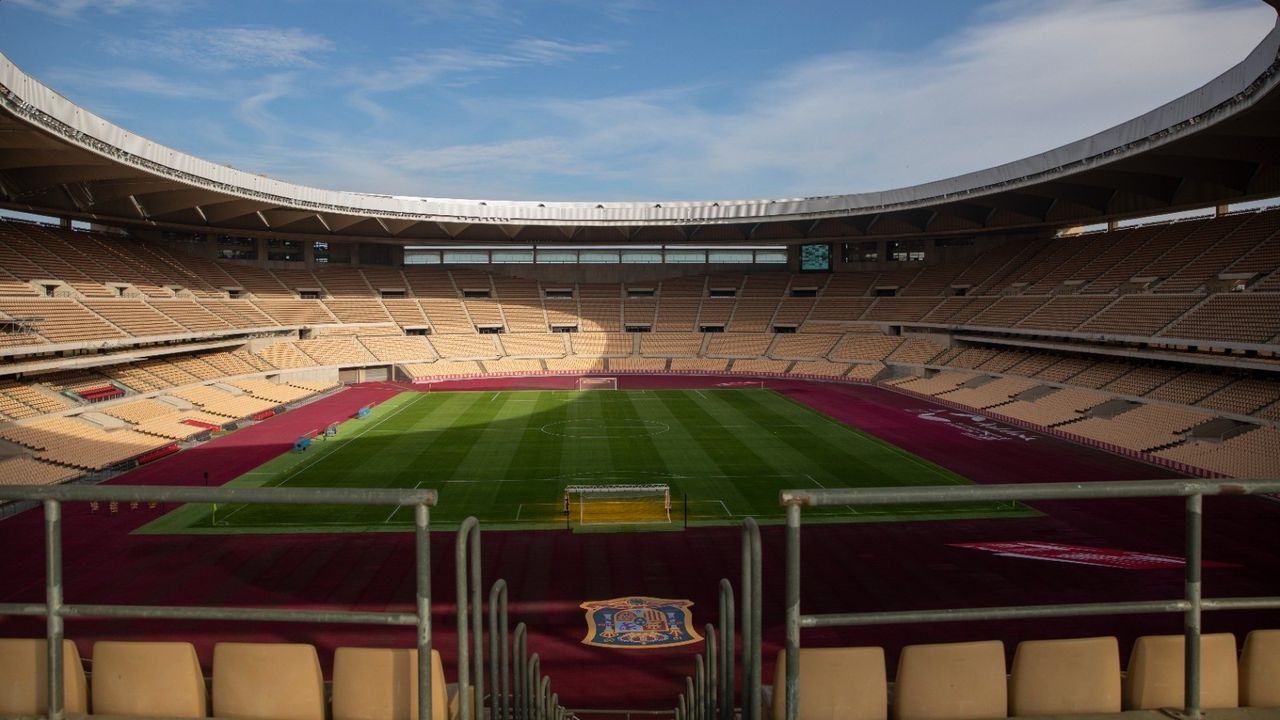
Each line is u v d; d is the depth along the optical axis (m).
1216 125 41.50
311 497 4.29
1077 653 5.05
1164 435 46.03
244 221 80.44
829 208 84.62
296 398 67.19
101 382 54.22
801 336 92.31
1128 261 66.81
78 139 43.97
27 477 37.19
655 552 29.28
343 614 4.66
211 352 71.19
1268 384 46.94
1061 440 50.00
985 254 89.31
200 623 22.67
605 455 45.59
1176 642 5.12
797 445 48.50
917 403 66.44
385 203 81.94
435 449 47.25
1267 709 4.95
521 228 98.38
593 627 22.88
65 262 62.19
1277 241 54.16
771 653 20.47
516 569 27.58
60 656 4.85
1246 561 27.33
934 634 21.95
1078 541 30.02
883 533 31.09
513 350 92.31
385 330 88.19
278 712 5.14
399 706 5.06
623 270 106.00
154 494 4.42
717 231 99.69
